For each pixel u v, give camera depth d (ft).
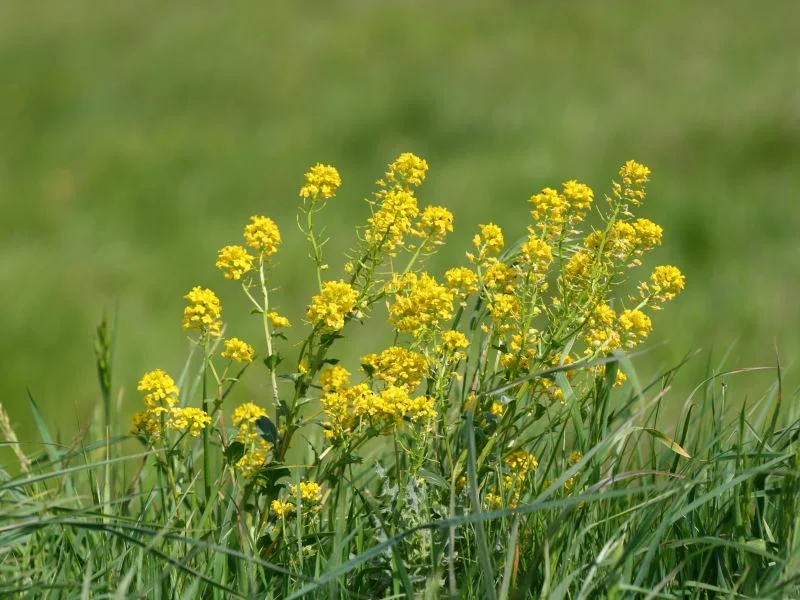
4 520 13.93
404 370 15.33
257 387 33.40
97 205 61.46
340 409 15.06
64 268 49.83
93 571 14.69
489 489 15.99
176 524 14.80
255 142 73.82
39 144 76.43
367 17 112.47
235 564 14.67
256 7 120.06
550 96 81.76
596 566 13.42
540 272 15.37
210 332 15.24
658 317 40.27
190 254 51.34
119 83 92.73
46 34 111.75
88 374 36.24
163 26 112.47
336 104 81.61
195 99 87.92
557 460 17.12
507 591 13.52
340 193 61.41
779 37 98.73
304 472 16.79
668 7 112.16
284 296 44.11
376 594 14.83
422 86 84.28
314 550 15.01
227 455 14.66
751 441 16.56
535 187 60.03
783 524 14.42
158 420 15.26
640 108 76.38
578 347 20.53
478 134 72.95
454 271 15.65
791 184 59.00
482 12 112.78
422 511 14.51
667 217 52.03
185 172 67.00
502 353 15.99
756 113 71.82
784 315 40.27
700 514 15.56
